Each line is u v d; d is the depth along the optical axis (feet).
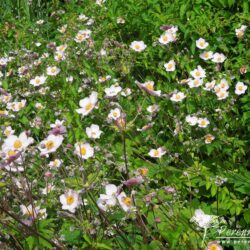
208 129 4.91
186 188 4.26
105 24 7.22
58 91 5.99
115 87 5.11
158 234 3.67
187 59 5.85
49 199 3.83
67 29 7.53
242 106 5.10
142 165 4.50
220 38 5.86
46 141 3.58
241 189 4.19
